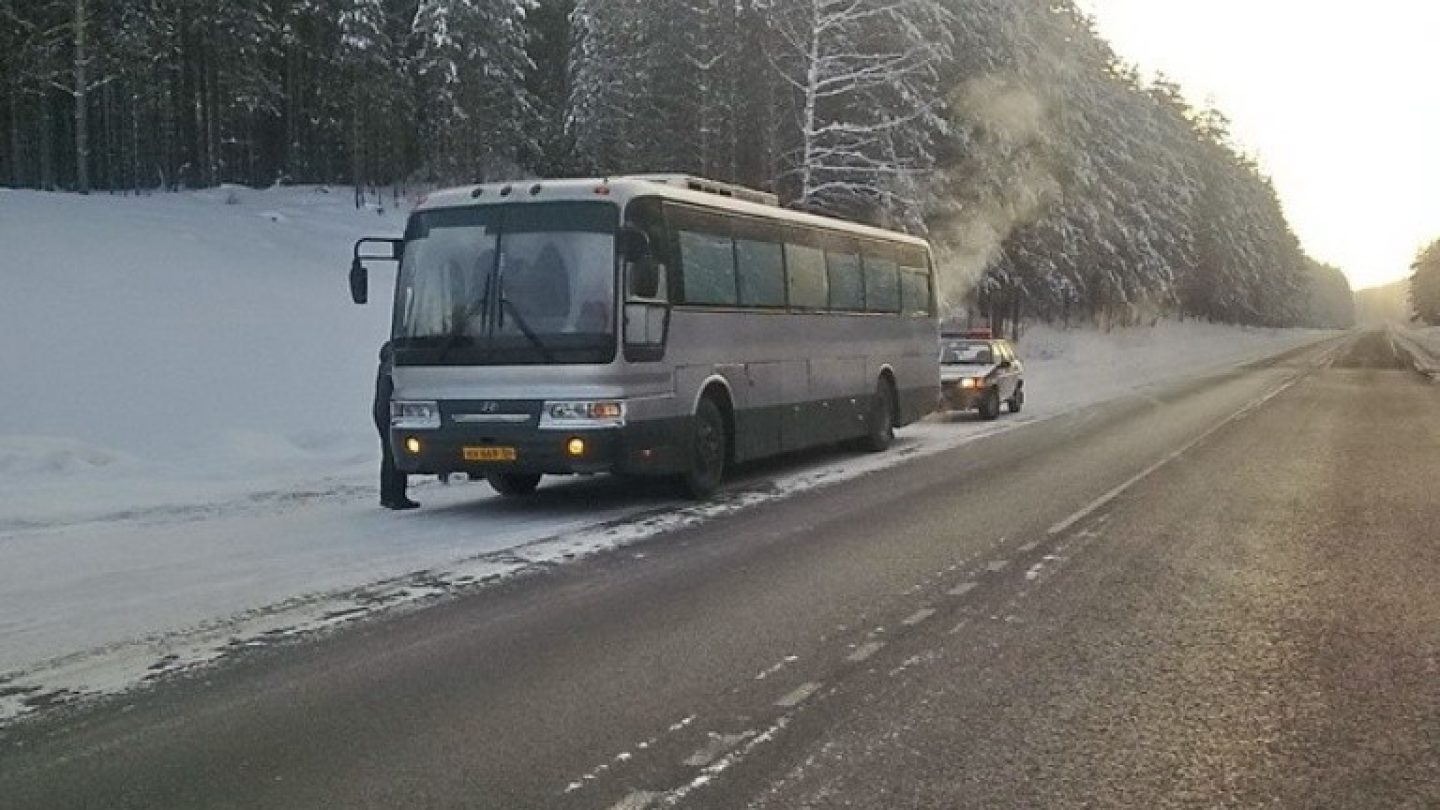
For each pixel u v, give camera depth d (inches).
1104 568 341.4
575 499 490.9
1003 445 697.0
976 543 381.4
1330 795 176.2
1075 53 1884.8
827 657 250.7
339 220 1707.7
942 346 924.6
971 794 175.9
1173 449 658.8
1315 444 682.2
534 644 262.7
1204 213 3639.3
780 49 1326.3
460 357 441.1
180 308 941.8
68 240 1110.4
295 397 749.3
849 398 638.5
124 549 371.9
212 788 180.7
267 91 2016.5
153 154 2090.3
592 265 438.6
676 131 1438.2
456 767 188.2
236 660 251.4
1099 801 173.5
